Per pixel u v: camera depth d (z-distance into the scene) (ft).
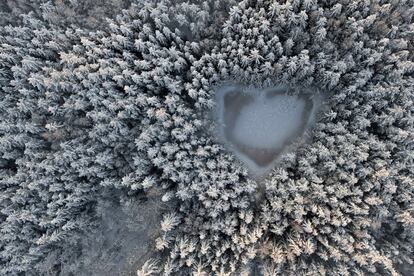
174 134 131.75
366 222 122.11
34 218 134.92
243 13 130.11
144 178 133.49
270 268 124.47
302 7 127.44
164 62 131.13
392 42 129.08
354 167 126.11
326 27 129.49
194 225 129.49
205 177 131.85
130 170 136.15
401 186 126.82
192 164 134.31
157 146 134.10
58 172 136.67
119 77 131.03
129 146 136.15
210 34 135.33
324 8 131.13
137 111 135.74
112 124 131.54
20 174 136.26
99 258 135.54
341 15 127.13
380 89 126.72
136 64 133.28
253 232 124.77
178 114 135.64
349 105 133.49
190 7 131.23
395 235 132.26
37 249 135.44
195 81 134.00
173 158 134.10
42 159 136.98
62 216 134.31
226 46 132.67
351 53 129.70
